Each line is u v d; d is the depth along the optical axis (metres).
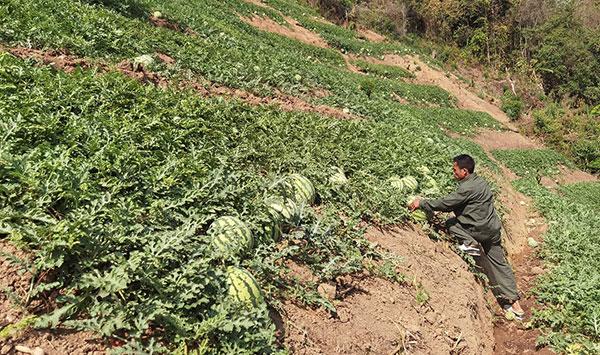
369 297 5.37
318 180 7.08
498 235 7.85
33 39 8.38
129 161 5.29
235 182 5.74
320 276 5.11
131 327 3.38
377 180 8.16
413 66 39.03
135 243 3.95
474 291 7.21
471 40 56.56
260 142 7.62
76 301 3.34
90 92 6.81
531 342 7.05
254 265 4.45
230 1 28.89
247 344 3.56
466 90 40.97
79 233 3.51
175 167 5.50
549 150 32.16
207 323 3.42
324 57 31.75
